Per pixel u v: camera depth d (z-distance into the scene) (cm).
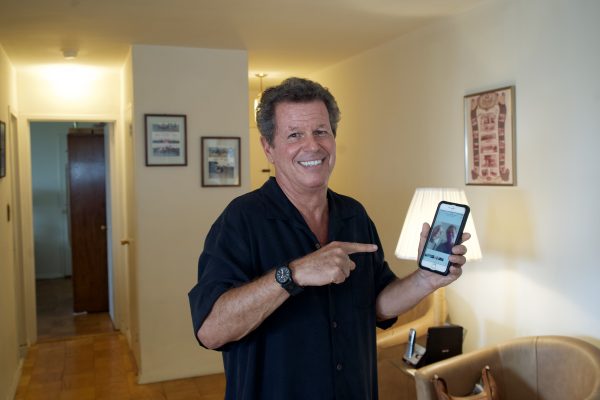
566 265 239
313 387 110
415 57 346
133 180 384
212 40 362
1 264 326
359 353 118
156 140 378
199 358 392
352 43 379
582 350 213
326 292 115
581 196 230
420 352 269
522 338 237
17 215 448
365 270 125
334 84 464
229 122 395
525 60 258
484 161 283
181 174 386
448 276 116
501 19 272
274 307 98
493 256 281
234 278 108
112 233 495
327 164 118
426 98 336
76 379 382
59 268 751
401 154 366
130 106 389
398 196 372
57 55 392
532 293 257
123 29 328
